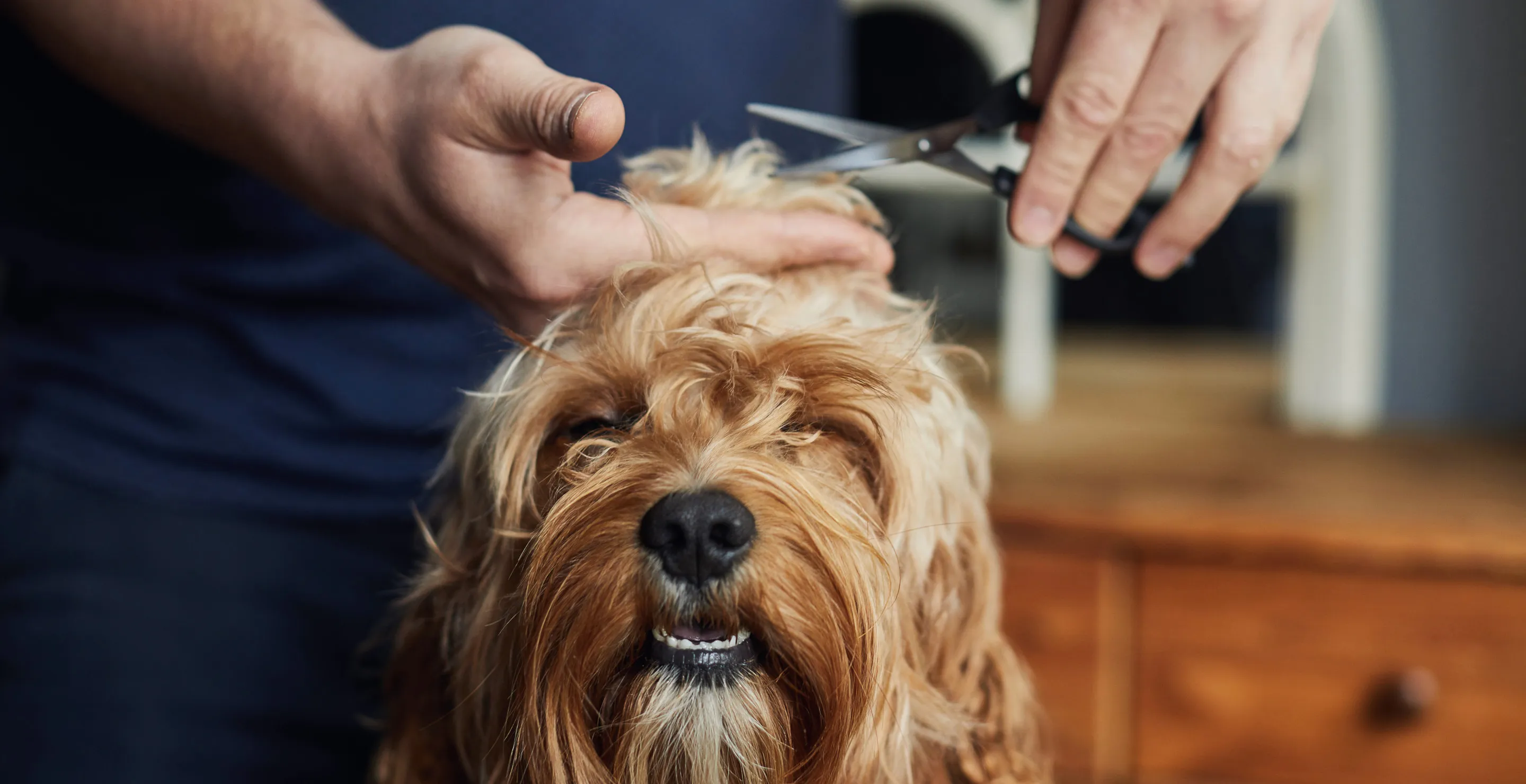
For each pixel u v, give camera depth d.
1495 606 2.11
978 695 1.64
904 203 3.62
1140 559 2.25
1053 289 4.19
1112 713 2.29
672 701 1.25
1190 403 3.54
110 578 1.62
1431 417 3.42
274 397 1.66
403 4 1.52
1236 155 1.24
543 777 1.28
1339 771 2.20
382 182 1.16
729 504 1.16
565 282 1.20
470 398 1.59
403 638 1.58
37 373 1.68
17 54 1.51
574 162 1.09
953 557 1.57
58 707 1.59
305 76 1.15
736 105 1.77
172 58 1.22
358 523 1.74
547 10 1.54
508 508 1.37
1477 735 2.14
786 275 1.41
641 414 1.30
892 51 3.45
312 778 1.75
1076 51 1.19
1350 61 3.20
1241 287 4.02
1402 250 3.38
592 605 1.20
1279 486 2.45
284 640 1.71
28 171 1.61
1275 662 2.21
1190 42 1.17
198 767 1.65
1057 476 2.54
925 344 1.55
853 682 1.27
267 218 1.56
